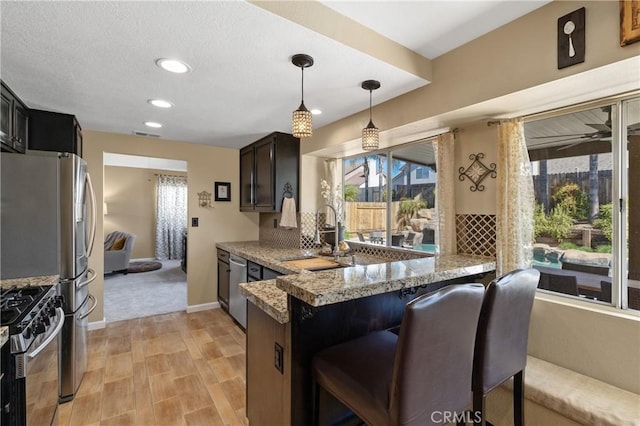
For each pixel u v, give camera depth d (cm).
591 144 177
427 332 97
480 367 125
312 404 138
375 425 105
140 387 228
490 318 124
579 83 150
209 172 414
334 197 362
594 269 175
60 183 215
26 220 206
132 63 173
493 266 191
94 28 139
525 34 158
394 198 299
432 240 262
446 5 149
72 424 188
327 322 144
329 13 150
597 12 135
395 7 150
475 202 220
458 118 206
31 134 251
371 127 200
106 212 741
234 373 248
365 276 139
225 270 390
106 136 345
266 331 156
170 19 133
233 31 143
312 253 327
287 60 171
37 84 200
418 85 205
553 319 179
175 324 353
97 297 339
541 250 198
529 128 204
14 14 128
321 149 320
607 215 171
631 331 153
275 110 257
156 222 799
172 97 227
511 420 168
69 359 213
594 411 137
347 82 200
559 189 191
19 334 128
